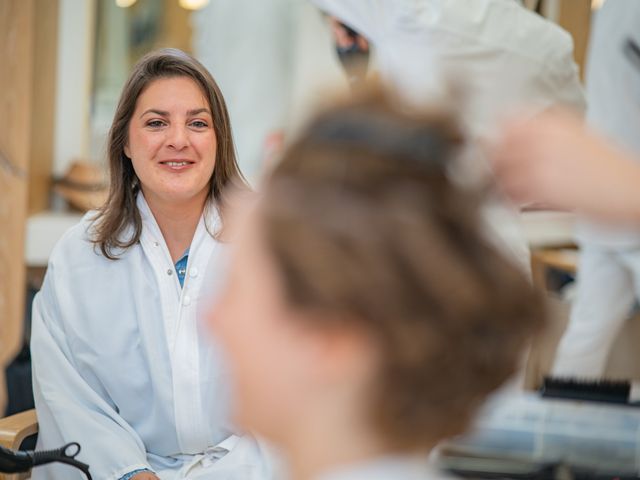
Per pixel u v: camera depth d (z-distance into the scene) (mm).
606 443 1637
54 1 4238
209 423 1894
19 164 3793
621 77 2459
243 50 3240
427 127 620
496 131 775
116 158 1907
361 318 593
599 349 2756
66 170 4422
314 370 609
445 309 588
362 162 604
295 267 594
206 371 1877
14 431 1836
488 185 634
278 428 641
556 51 2256
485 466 1493
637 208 760
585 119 2393
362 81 684
